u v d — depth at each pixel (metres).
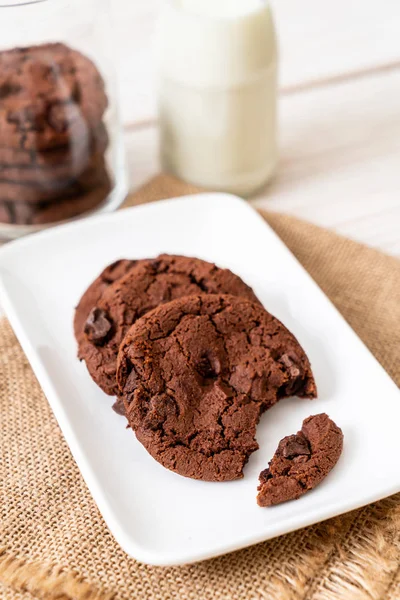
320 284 0.49
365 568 0.38
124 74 0.65
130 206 0.54
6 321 0.48
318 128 0.62
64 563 0.38
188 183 0.56
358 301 0.49
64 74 0.49
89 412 0.42
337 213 0.55
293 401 0.42
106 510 0.37
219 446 0.39
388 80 0.66
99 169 0.52
